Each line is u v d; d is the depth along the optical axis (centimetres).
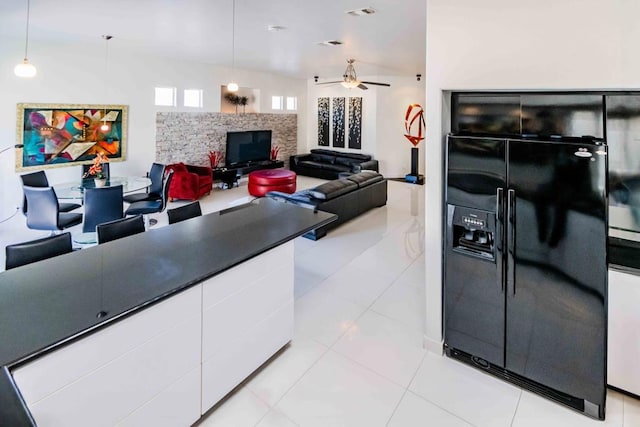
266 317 258
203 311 208
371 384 251
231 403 233
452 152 249
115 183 571
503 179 232
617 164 229
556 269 221
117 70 695
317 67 878
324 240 548
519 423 220
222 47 630
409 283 406
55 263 214
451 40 239
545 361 234
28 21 465
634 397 232
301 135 1158
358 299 369
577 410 227
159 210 551
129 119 725
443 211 264
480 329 258
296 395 240
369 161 1005
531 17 211
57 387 145
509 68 221
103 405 163
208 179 811
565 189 212
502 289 243
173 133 807
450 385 250
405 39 555
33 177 520
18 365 131
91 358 156
